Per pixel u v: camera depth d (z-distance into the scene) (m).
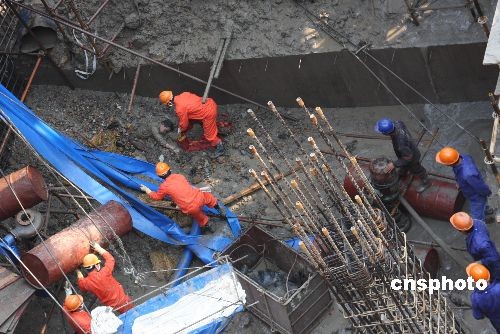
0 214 17.97
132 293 18.89
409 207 18.17
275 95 20.91
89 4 21.14
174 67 20.61
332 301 17.72
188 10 20.47
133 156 20.84
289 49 19.55
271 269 18.62
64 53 21.22
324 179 16.08
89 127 21.27
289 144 20.42
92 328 16.12
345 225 17.05
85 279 17.03
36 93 21.75
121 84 21.48
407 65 19.14
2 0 20.22
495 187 16.98
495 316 15.33
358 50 18.95
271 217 19.30
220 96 21.22
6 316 16.67
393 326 16.39
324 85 20.23
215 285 16.61
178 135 20.48
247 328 17.83
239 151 20.58
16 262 18.03
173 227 19.02
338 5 19.47
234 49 19.98
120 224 18.16
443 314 16.31
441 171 19.02
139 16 20.64
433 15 18.73
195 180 20.31
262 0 19.95
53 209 19.91
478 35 18.17
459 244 18.09
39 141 18.81
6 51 20.97
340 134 20.34
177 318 16.30
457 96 19.77
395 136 17.16
